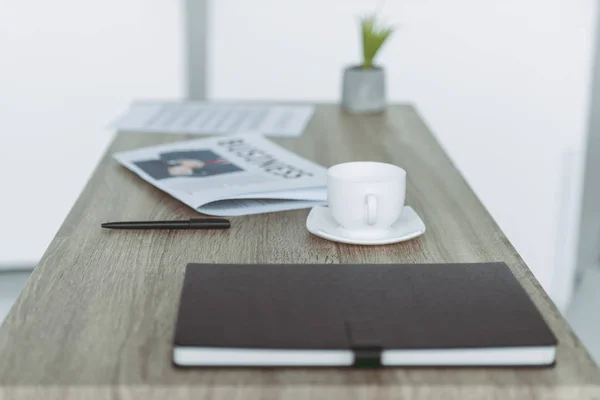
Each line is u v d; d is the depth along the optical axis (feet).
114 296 2.94
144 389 2.39
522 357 2.47
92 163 8.77
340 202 3.39
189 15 8.35
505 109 8.74
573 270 9.23
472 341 2.47
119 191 4.09
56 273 3.13
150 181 4.15
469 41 8.50
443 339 2.49
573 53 8.54
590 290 5.95
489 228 3.61
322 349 2.44
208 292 2.80
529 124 8.79
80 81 8.48
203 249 3.37
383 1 8.36
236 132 5.25
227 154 4.61
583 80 8.63
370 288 2.85
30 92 8.45
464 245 3.42
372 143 5.03
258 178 4.14
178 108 5.94
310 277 2.94
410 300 2.75
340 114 5.79
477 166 8.96
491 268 3.04
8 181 8.72
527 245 9.24
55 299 2.91
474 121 8.79
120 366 2.48
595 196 8.98
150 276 3.11
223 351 2.44
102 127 8.66
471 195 4.07
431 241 3.46
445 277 2.95
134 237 3.49
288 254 3.31
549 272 9.30
